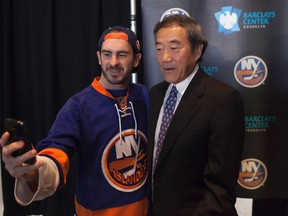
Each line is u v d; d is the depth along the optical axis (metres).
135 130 1.35
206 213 1.09
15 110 2.31
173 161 1.17
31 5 2.17
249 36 1.83
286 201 1.98
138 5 2.07
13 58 2.26
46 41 2.13
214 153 1.11
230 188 1.12
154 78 1.87
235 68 1.85
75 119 1.25
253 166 1.88
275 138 1.87
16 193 0.90
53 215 2.23
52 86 2.15
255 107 1.86
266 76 1.84
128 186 1.33
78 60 2.16
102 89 1.33
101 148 1.29
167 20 1.20
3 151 0.80
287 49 1.82
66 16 2.15
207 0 1.83
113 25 2.10
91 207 1.31
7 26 2.19
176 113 1.20
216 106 1.12
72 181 2.22
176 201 1.18
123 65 1.28
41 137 2.26
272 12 1.80
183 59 1.17
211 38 1.84
